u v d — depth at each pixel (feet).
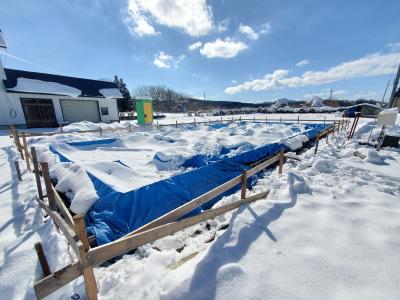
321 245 9.99
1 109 55.11
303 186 15.87
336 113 122.83
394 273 8.35
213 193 12.71
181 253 10.23
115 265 10.20
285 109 144.46
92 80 77.46
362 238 10.46
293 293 7.55
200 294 7.44
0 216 14.42
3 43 49.98
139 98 72.18
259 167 16.30
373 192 15.75
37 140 39.32
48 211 12.39
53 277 6.25
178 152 29.84
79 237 6.88
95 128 56.29
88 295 7.13
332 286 7.84
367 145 33.76
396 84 30.50
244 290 7.60
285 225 11.48
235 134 48.85
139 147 36.78
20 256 9.80
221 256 9.12
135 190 15.84
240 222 11.39
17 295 8.19
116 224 13.56
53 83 66.33
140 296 7.78
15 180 20.57
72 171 18.69
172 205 16.20
